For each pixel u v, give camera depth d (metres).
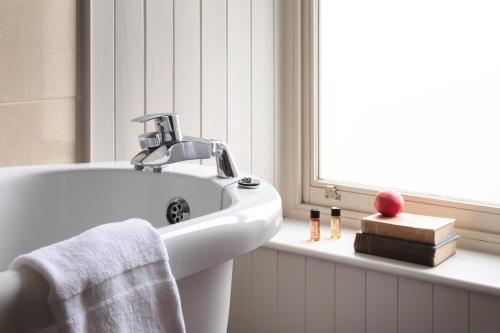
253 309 1.72
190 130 1.68
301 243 1.64
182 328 0.69
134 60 1.54
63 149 1.42
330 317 1.57
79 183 1.29
